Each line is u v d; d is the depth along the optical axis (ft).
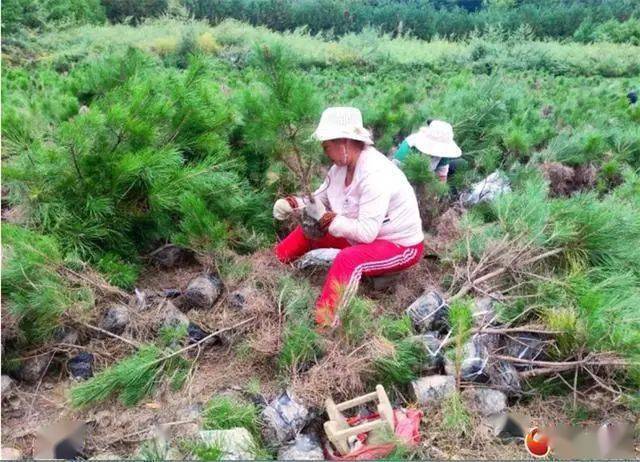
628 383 10.66
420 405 9.71
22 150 12.41
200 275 12.75
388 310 12.16
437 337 11.03
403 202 11.67
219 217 13.58
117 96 14.21
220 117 14.40
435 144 15.29
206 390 9.98
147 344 10.69
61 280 10.66
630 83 25.90
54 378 10.40
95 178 12.10
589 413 10.25
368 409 9.75
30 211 11.92
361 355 10.19
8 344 10.33
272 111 12.51
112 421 9.39
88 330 10.89
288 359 10.07
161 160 12.35
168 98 14.06
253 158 15.48
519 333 11.14
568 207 12.87
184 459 8.26
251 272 12.16
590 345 10.30
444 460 8.98
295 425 9.00
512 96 21.90
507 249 12.67
